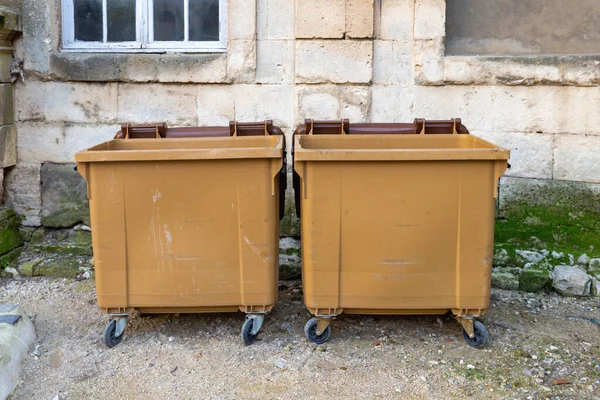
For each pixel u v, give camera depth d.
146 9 5.34
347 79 5.13
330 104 5.18
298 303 4.50
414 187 3.61
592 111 4.95
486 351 3.81
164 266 3.75
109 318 3.88
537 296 4.71
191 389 3.41
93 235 3.71
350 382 3.46
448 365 3.63
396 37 5.11
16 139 5.44
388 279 3.70
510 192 5.12
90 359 3.73
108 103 5.35
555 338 4.00
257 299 3.80
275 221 3.78
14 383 3.44
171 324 4.15
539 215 5.09
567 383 3.45
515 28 5.20
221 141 4.20
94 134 5.39
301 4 5.06
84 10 5.40
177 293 3.78
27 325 3.91
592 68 4.89
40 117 5.41
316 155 3.54
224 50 5.32
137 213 3.69
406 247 3.67
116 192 3.66
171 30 5.38
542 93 5.02
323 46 5.11
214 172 3.66
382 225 3.65
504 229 5.13
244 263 3.75
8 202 5.49
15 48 5.33
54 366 3.65
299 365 3.63
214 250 3.74
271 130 4.37
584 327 4.18
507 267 4.95
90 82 5.32
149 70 5.23
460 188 3.60
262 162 3.65
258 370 3.59
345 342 3.90
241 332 3.90
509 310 4.44
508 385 3.43
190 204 3.69
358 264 3.70
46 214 5.48
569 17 5.12
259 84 5.22
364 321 4.18
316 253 3.69
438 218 3.64
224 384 3.45
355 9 5.04
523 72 4.99
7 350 3.49
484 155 3.52
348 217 3.65
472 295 3.71
